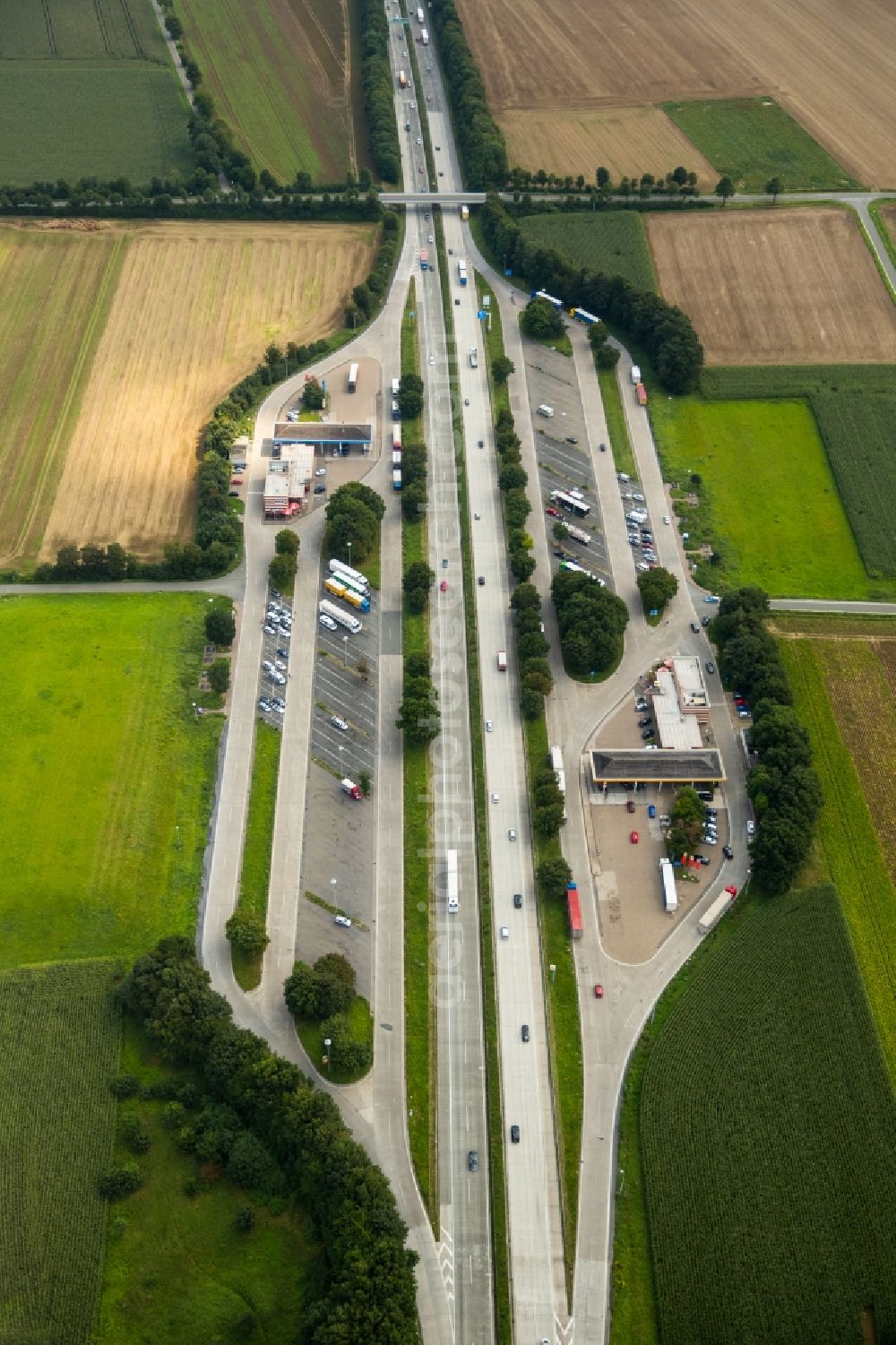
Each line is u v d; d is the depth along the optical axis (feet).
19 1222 519.60
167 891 645.51
